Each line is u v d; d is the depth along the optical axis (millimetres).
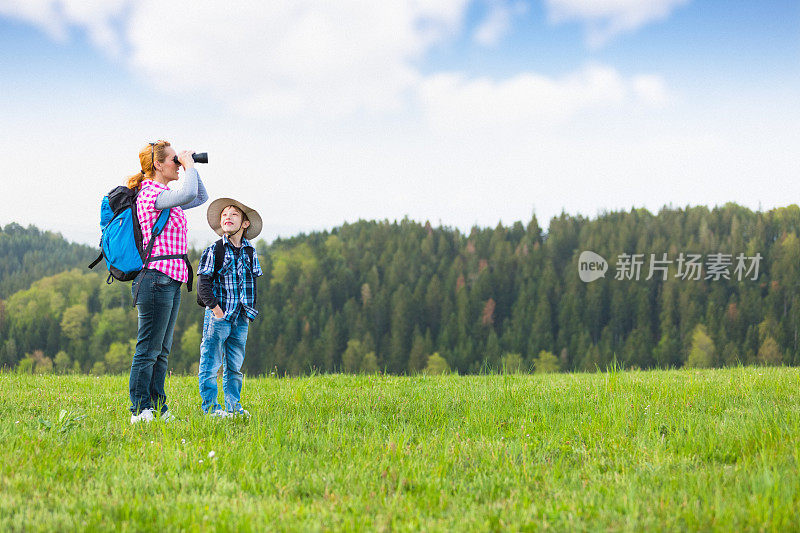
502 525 3096
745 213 151000
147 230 5215
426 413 6016
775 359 113312
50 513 3104
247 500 3379
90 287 129875
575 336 124438
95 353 115812
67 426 4945
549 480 3857
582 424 5484
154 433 4875
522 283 141875
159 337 5387
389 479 3848
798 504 3172
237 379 5785
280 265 147375
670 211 157375
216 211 5598
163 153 5398
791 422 5074
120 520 3086
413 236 163875
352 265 156250
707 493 3490
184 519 3039
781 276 127438
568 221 160625
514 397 6922
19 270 172375
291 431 5027
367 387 8672
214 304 5352
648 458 4379
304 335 126062
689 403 6453
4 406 6207
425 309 137750
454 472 4055
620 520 3152
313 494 3607
